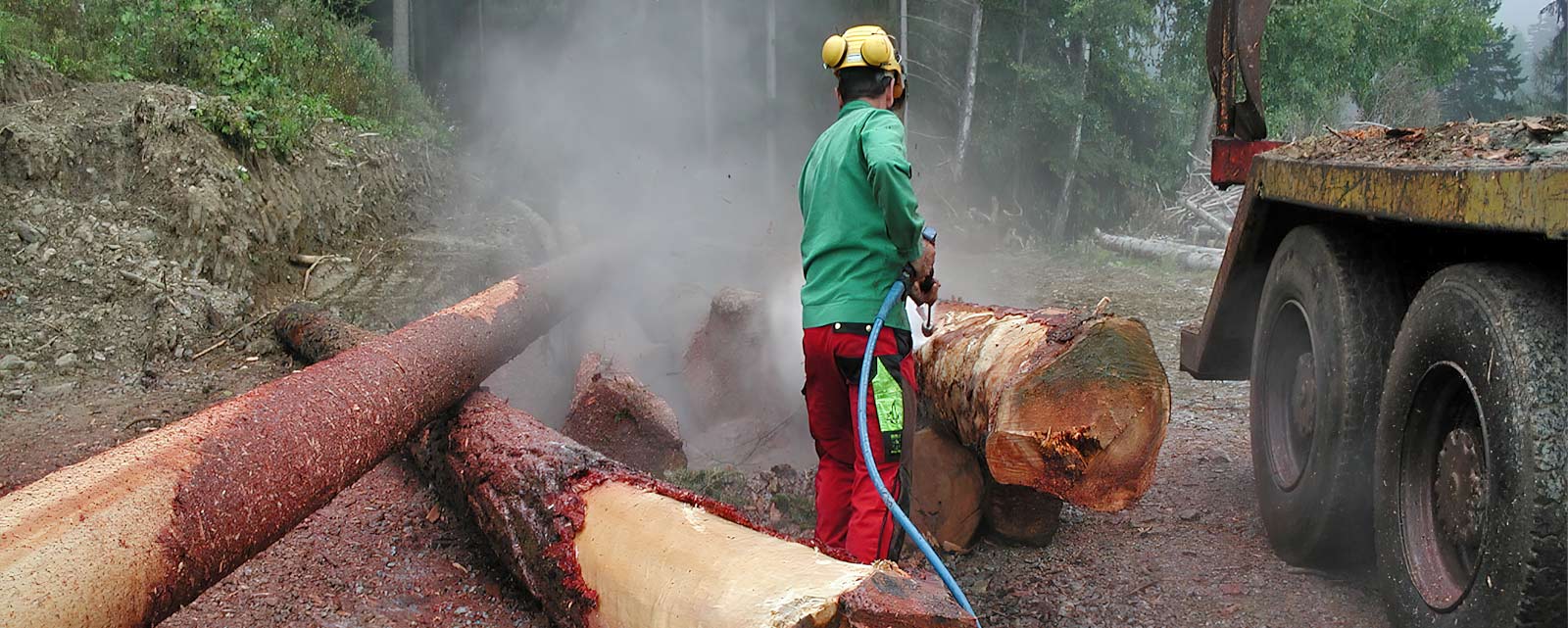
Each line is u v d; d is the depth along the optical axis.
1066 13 19.11
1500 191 2.28
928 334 3.25
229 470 2.58
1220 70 4.35
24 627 1.92
